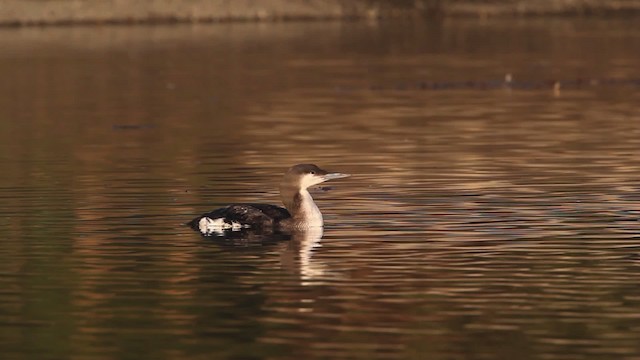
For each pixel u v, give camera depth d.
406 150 25.11
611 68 44.56
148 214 18.05
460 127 29.06
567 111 32.16
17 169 23.06
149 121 31.11
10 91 38.91
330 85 39.91
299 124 29.98
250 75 43.50
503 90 37.97
